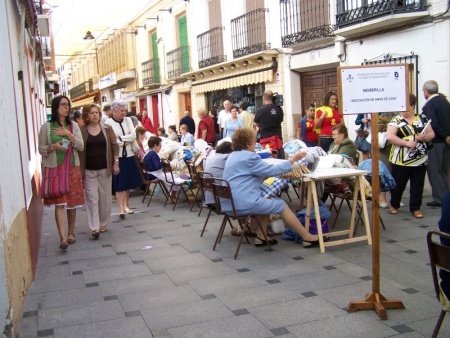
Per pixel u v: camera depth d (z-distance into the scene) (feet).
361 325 12.54
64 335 12.77
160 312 13.92
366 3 33.35
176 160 30.30
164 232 23.07
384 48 32.19
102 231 23.58
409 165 22.39
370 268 16.65
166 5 68.18
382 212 23.86
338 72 13.01
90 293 15.62
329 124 29.73
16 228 14.33
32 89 32.81
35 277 17.38
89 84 115.65
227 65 51.62
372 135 13.10
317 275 16.24
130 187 26.48
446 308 10.36
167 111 72.43
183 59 64.13
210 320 13.23
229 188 18.38
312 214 19.79
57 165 20.34
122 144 25.95
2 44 14.80
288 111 43.68
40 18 33.83
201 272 17.12
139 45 81.41
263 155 23.80
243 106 37.91
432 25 28.50
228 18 52.26
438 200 24.26
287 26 42.39
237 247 18.89
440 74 28.32
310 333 12.25
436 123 23.32
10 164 14.26
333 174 18.67
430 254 10.41
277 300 14.34
